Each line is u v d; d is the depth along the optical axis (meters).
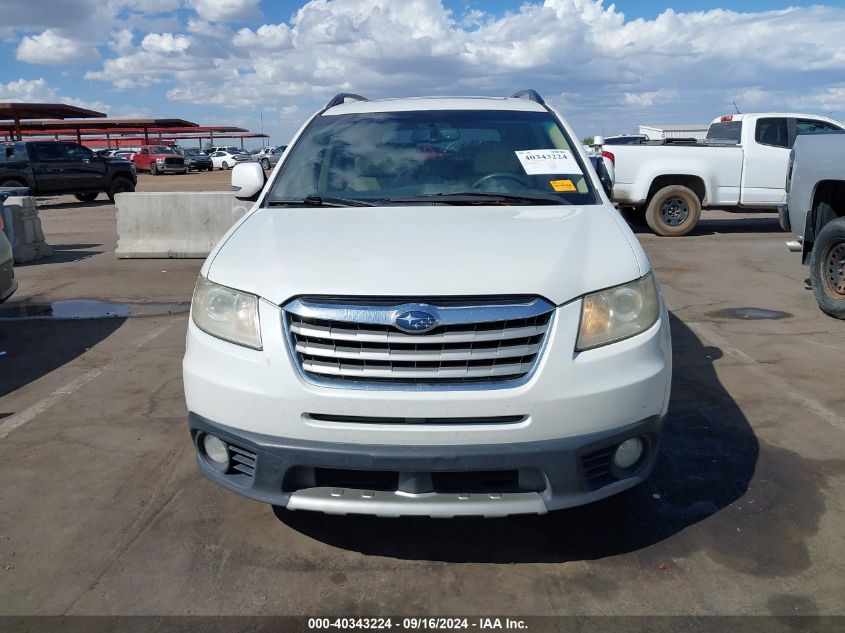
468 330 2.51
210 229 10.12
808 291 7.48
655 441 2.77
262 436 2.61
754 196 11.70
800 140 6.57
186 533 3.10
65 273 9.23
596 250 2.83
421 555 2.92
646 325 2.72
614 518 3.15
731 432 3.98
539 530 3.07
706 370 5.00
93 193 21.69
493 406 2.48
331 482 2.65
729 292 7.50
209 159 47.25
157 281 8.59
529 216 3.26
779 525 3.06
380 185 3.72
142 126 54.34
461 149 3.92
